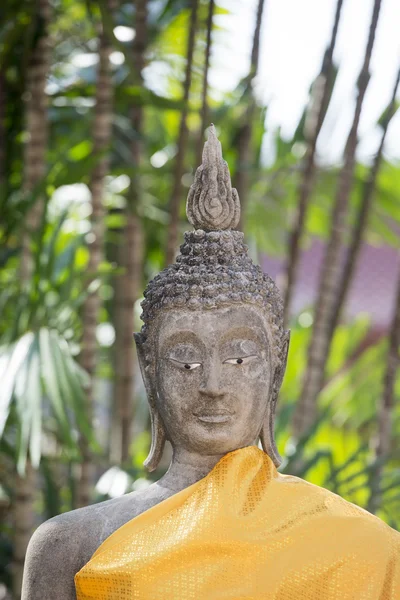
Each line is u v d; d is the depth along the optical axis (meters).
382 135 6.07
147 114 7.53
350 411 7.67
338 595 2.26
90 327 5.36
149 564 2.23
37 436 4.02
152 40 6.46
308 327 7.76
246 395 2.45
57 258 5.18
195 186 2.59
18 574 4.96
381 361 7.66
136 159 6.38
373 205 7.91
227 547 2.25
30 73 5.47
